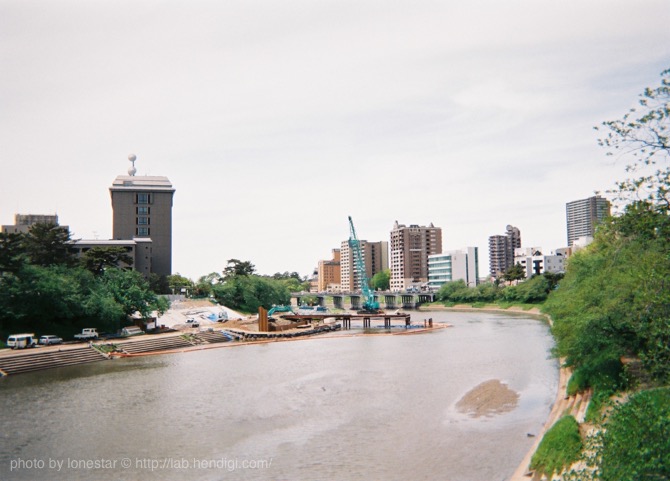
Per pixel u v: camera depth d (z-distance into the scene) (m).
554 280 186.88
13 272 84.19
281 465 31.91
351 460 32.53
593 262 57.00
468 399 48.34
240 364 73.88
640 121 23.55
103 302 95.00
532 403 45.94
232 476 30.23
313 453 34.03
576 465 25.62
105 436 38.25
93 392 53.94
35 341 81.06
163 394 52.72
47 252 114.88
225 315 132.75
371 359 77.25
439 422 40.88
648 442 18.53
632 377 35.41
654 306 25.03
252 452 34.41
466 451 33.56
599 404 33.62
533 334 107.31
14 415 44.47
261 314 122.06
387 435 37.72
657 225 24.16
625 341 37.16
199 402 48.97
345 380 59.69
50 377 63.44
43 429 40.16
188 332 107.75
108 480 29.91
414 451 33.94
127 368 70.50
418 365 69.88
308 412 44.84
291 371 66.88
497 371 63.16
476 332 116.19
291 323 132.88
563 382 52.16
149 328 107.00
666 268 24.88
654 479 17.50
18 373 66.19
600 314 37.50
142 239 163.12
